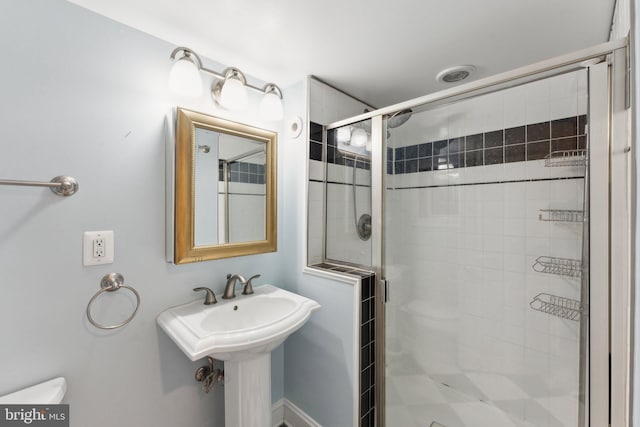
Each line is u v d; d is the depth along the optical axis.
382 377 1.44
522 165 1.44
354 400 1.34
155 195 1.17
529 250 1.46
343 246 1.57
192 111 1.20
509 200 1.50
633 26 0.62
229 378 1.18
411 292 1.70
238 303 1.30
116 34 1.07
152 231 1.16
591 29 1.12
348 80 1.59
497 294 1.57
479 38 1.19
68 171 0.96
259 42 1.22
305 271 1.56
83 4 0.98
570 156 1.27
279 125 1.66
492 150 1.53
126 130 1.09
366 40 1.21
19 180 0.87
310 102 1.55
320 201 1.63
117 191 1.07
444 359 1.71
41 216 0.92
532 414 1.46
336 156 1.61
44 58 0.92
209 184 1.28
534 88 1.37
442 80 1.58
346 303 1.38
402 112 1.40
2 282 0.85
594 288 0.91
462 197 1.64
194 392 1.29
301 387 1.59
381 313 1.44
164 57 1.19
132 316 1.05
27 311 0.90
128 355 1.10
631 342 0.64
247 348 0.96
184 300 1.26
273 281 1.65
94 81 1.02
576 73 0.96
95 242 1.01
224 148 1.34
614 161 0.86
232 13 1.03
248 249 1.42
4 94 0.85
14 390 0.87
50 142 0.93
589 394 0.93
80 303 0.99
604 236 0.90
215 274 1.37
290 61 1.38
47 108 0.92
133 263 1.11
